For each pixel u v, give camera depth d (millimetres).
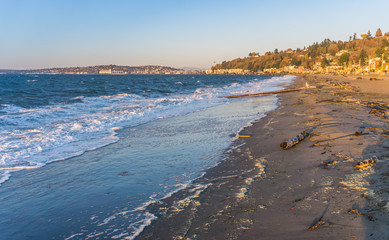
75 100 20891
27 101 19625
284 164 5863
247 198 4289
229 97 25875
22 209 4297
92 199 4586
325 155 6047
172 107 18250
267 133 9258
